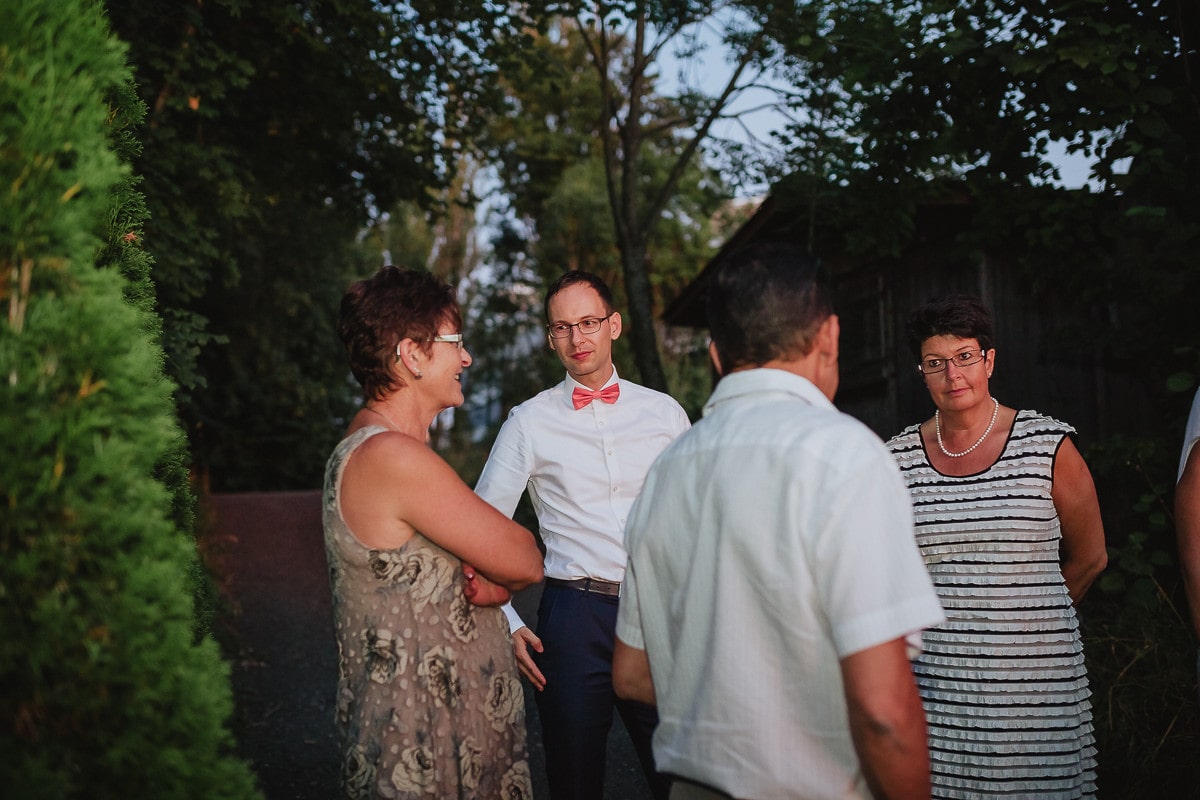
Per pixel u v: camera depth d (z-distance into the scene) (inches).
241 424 569.6
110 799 45.3
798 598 51.4
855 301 350.3
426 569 69.2
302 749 163.8
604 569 103.5
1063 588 88.8
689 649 57.2
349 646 69.4
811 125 288.7
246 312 529.7
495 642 73.5
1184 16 161.3
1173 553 146.9
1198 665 79.4
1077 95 168.9
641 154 786.2
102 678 45.6
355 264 725.9
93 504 47.1
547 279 856.9
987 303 271.4
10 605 45.0
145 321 70.8
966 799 86.1
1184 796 113.7
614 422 107.8
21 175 49.0
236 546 344.8
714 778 54.4
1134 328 163.3
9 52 49.9
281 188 357.7
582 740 98.7
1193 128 159.5
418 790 66.8
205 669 51.5
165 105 236.5
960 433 92.6
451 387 75.7
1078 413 257.3
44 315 47.9
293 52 303.0
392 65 308.0
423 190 372.2
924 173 239.5
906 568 50.1
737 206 526.0
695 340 718.5
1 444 45.4
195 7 237.0
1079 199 190.4
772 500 52.9
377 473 67.6
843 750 52.1
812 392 57.7
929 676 89.6
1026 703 85.7
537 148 674.8
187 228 230.7
